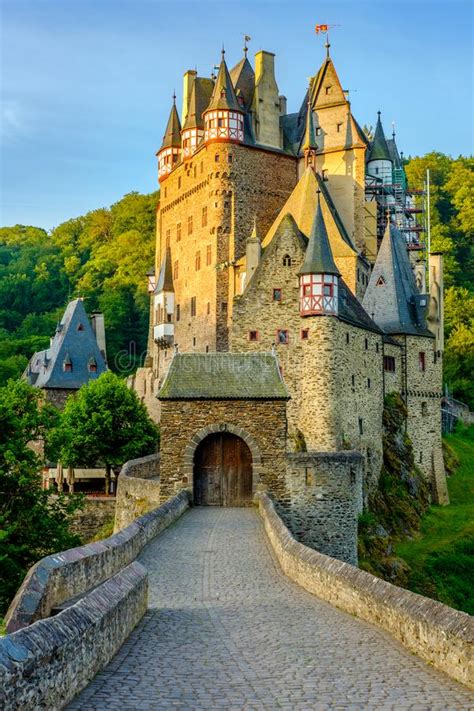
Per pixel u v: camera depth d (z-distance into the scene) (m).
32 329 132.88
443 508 68.12
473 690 11.49
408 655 13.57
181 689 11.37
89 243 159.00
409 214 104.50
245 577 22.05
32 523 39.62
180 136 93.62
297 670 12.56
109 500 57.22
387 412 66.19
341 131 82.44
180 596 19.42
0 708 8.23
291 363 58.16
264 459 39.50
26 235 192.88
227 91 82.56
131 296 131.00
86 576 18.75
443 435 84.38
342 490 39.84
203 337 83.00
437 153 151.00
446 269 123.25
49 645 9.80
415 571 54.25
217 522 33.53
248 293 59.12
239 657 13.39
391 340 68.31
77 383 90.56
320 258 57.28
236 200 81.69
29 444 78.94
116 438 66.81
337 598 18.17
